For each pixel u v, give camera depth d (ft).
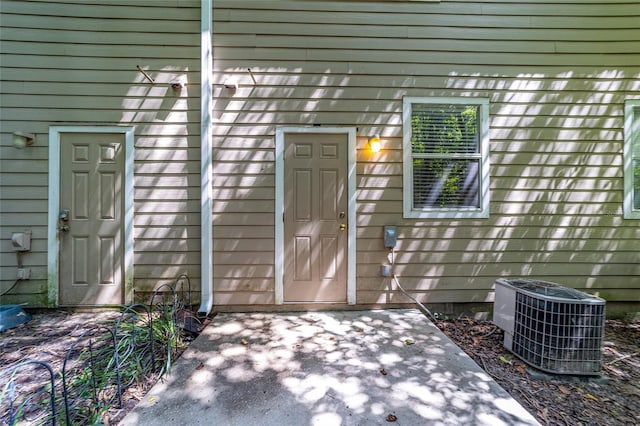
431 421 5.57
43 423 5.36
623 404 6.29
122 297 10.75
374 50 11.12
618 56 11.25
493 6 11.21
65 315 10.34
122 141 10.86
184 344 8.42
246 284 10.87
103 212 10.77
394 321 9.97
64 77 10.69
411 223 11.15
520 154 11.30
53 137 10.66
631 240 11.31
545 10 11.28
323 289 11.02
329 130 11.03
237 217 10.89
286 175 10.99
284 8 10.96
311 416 5.67
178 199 10.91
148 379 6.70
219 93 10.91
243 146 10.93
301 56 11.02
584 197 11.35
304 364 7.38
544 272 11.23
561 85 11.34
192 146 10.95
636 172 11.20
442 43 11.18
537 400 6.33
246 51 10.93
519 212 11.28
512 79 11.28
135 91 10.84
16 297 10.50
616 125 11.13
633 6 11.30
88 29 10.74
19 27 10.59
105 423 5.44
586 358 7.20
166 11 10.85
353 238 11.03
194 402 6.02
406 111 11.13
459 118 11.30
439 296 11.13
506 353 8.27
